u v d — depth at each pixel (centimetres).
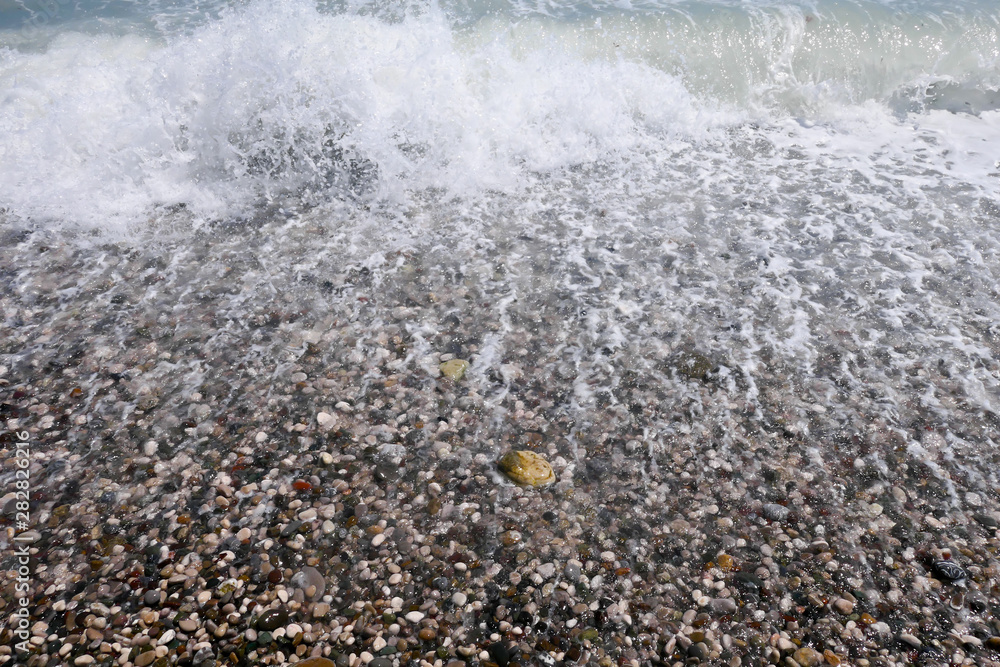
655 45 591
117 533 269
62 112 504
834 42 584
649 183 492
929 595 248
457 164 503
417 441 309
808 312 375
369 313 381
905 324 366
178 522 273
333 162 499
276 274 410
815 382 335
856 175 493
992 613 242
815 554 262
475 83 545
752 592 250
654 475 294
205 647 232
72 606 243
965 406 321
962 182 479
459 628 240
